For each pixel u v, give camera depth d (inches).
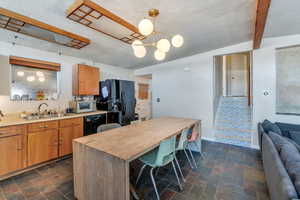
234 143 142.2
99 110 153.1
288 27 101.0
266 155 70.6
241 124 161.9
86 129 124.4
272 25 98.2
